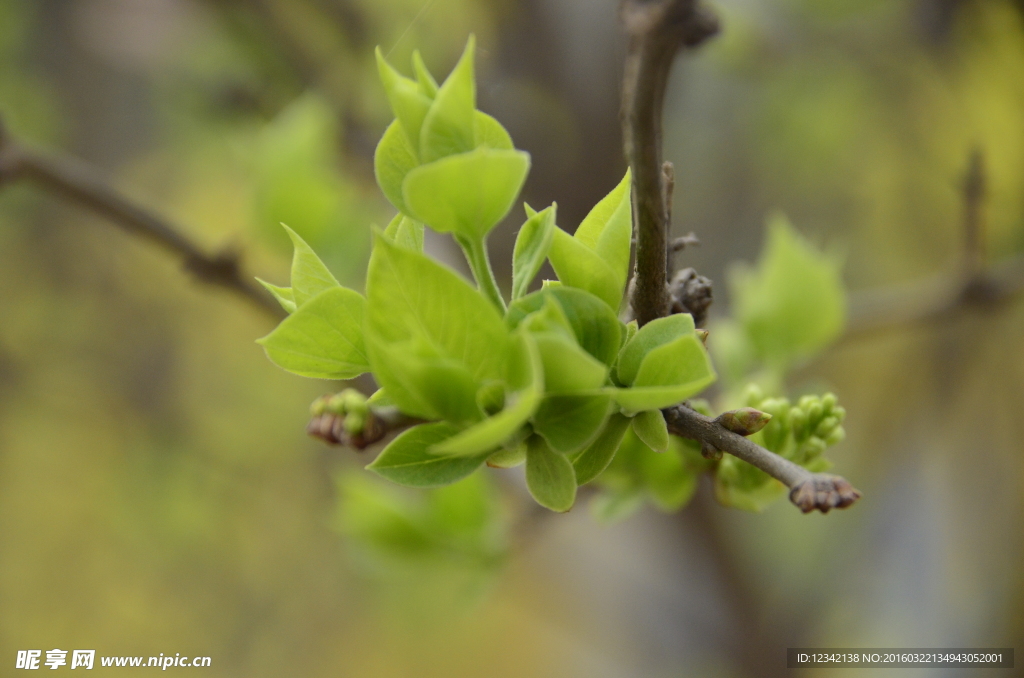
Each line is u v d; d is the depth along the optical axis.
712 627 1.19
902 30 1.20
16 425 1.83
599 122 0.86
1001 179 1.13
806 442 0.47
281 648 2.08
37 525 1.96
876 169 1.44
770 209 1.48
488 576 0.69
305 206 0.75
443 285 0.43
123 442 1.81
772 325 0.65
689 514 1.10
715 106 1.44
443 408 0.43
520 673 2.16
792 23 1.27
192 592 2.00
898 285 1.53
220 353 1.96
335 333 0.45
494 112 0.84
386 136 0.44
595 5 0.88
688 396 0.43
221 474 1.81
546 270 0.76
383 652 2.16
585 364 0.43
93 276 1.87
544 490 0.44
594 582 1.42
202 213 1.79
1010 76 1.06
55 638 2.00
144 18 1.16
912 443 1.20
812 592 1.17
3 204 1.64
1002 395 1.16
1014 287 0.80
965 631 1.06
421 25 0.95
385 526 0.68
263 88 1.09
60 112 1.55
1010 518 1.10
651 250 0.45
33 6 1.46
